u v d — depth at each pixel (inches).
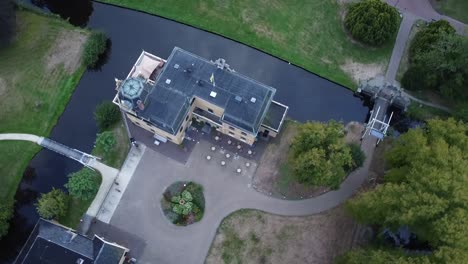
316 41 4490.7
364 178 4023.1
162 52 4480.8
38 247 3484.3
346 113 4370.1
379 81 4335.6
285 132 4178.2
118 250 3526.1
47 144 4047.7
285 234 3826.3
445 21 4298.7
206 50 4468.5
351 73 4397.1
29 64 4281.5
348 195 3966.5
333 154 3540.8
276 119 4008.4
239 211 3887.8
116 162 4001.0
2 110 4119.1
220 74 3892.7
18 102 4153.5
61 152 4033.0
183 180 3964.1
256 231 3828.7
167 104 3732.8
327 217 3887.8
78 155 4015.8
